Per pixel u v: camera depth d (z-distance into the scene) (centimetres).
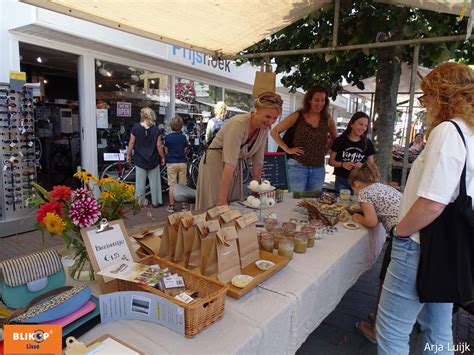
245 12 250
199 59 613
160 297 99
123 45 463
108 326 101
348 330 222
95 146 495
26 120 394
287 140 305
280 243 154
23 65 562
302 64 366
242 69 766
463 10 124
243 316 108
